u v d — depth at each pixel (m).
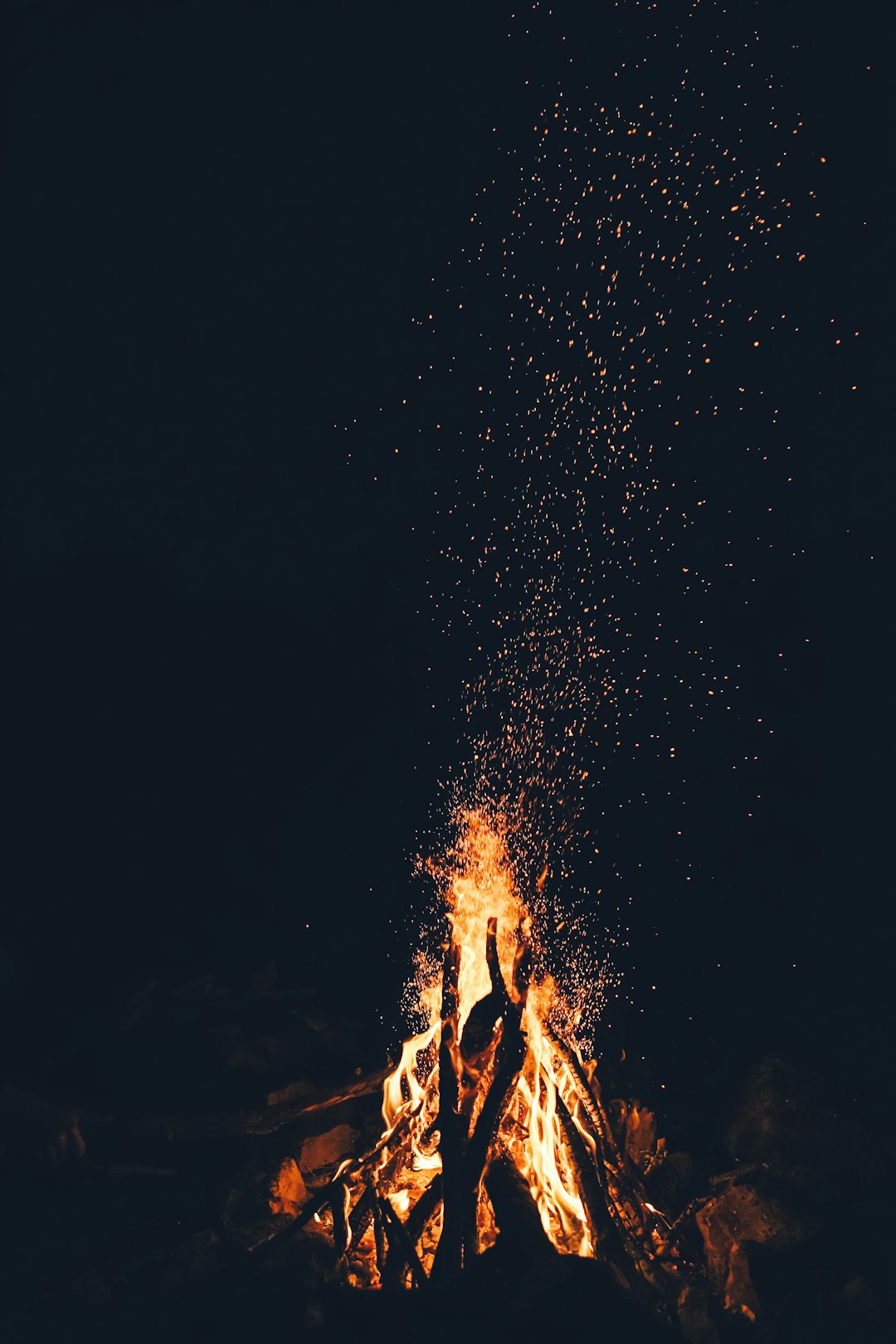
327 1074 3.08
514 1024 2.35
